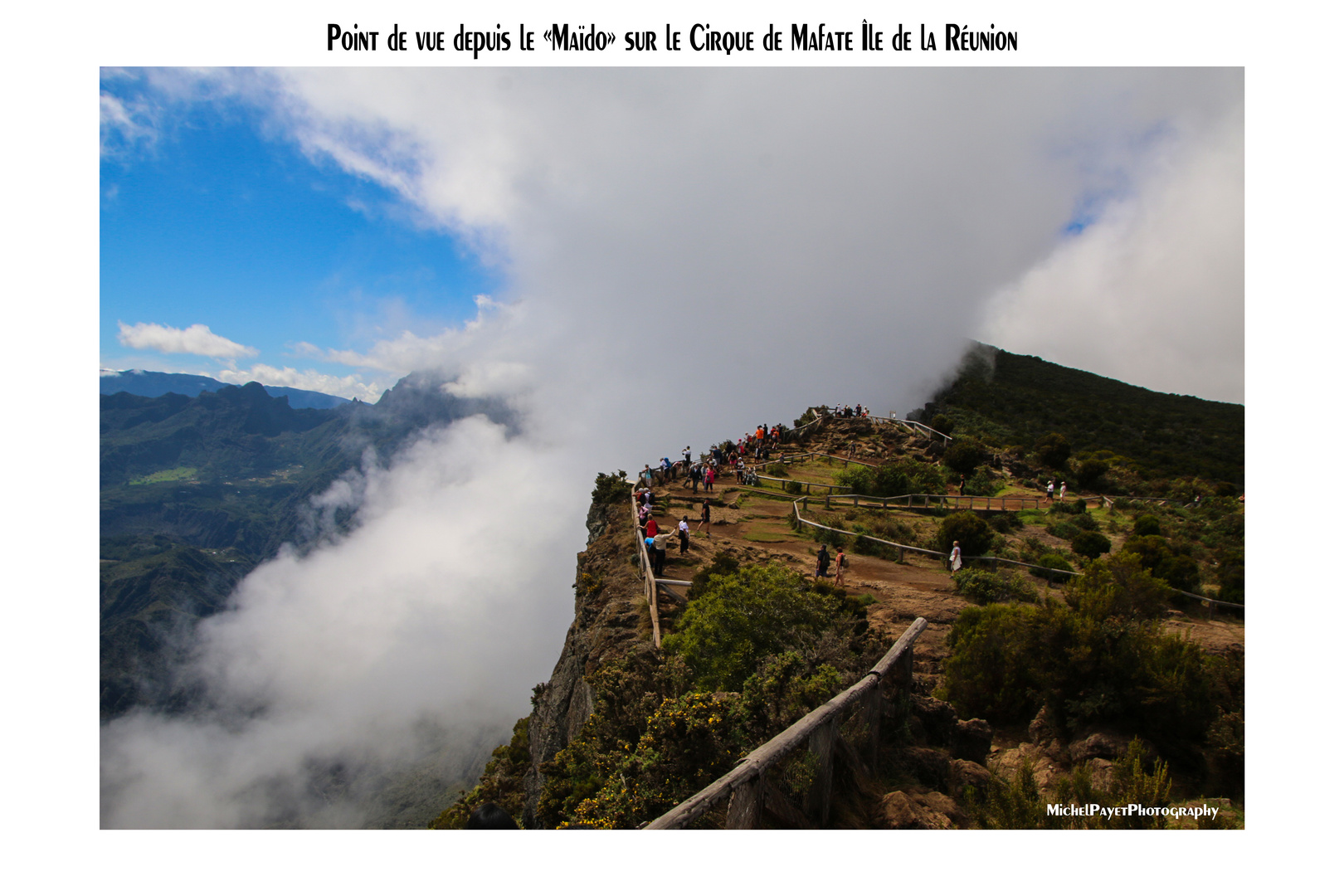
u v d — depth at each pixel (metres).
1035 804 5.68
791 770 5.00
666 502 27.88
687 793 4.91
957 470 41.97
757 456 41.00
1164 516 34.50
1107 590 9.40
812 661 7.16
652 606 14.02
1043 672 9.01
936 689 10.45
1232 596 20.75
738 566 14.28
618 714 8.20
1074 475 45.81
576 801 7.89
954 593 18.94
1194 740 8.02
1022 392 89.69
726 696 6.32
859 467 40.03
